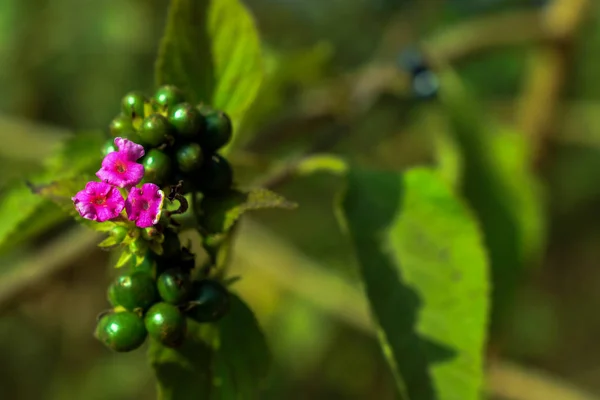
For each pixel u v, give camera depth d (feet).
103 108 2.02
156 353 0.74
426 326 0.80
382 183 0.83
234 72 0.78
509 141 1.02
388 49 1.56
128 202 0.68
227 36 0.77
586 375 2.58
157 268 0.71
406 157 1.80
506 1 1.62
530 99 1.38
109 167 0.69
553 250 2.66
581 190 2.45
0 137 1.39
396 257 0.81
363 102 1.08
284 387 2.02
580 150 2.37
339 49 1.93
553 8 1.28
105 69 2.01
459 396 0.78
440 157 1.00
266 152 1.02
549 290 2.68
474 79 1.88
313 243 2.13
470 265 0.81
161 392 0.74
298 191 2.10
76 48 1.98
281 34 1.95
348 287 1.50
